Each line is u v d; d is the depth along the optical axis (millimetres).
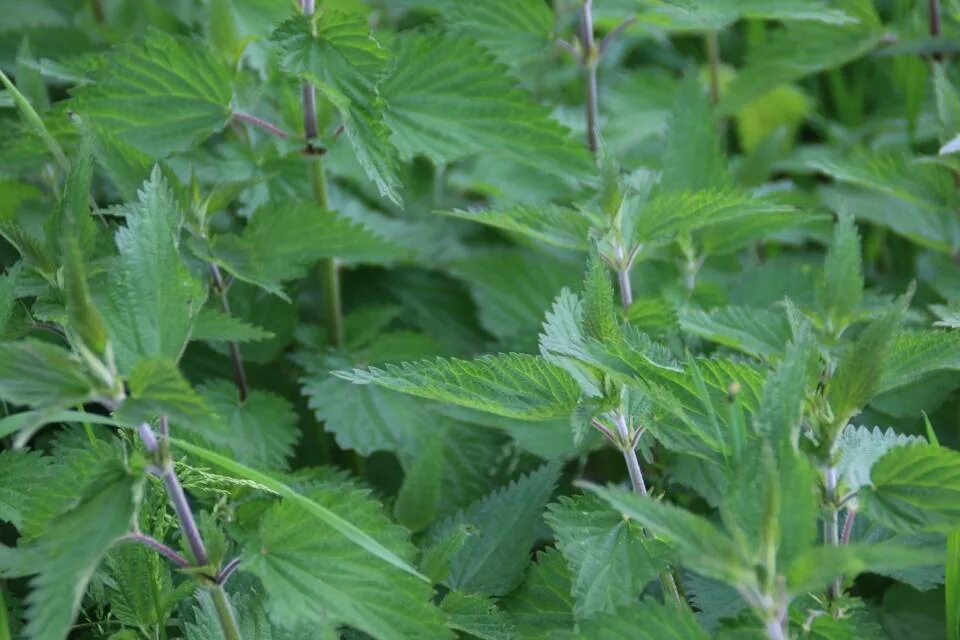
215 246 1202
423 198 1417
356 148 1164
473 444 1228
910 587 1167
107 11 1517
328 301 1281
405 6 1367
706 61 1813
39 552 1021
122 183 1178
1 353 980
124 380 1012
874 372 1023
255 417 1216
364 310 1296
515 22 1286
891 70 1578
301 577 1026
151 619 1085
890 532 1101
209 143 1348
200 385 1230
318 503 1041
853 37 1359
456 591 1088
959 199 1241
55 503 1052
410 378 1060
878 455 1074
